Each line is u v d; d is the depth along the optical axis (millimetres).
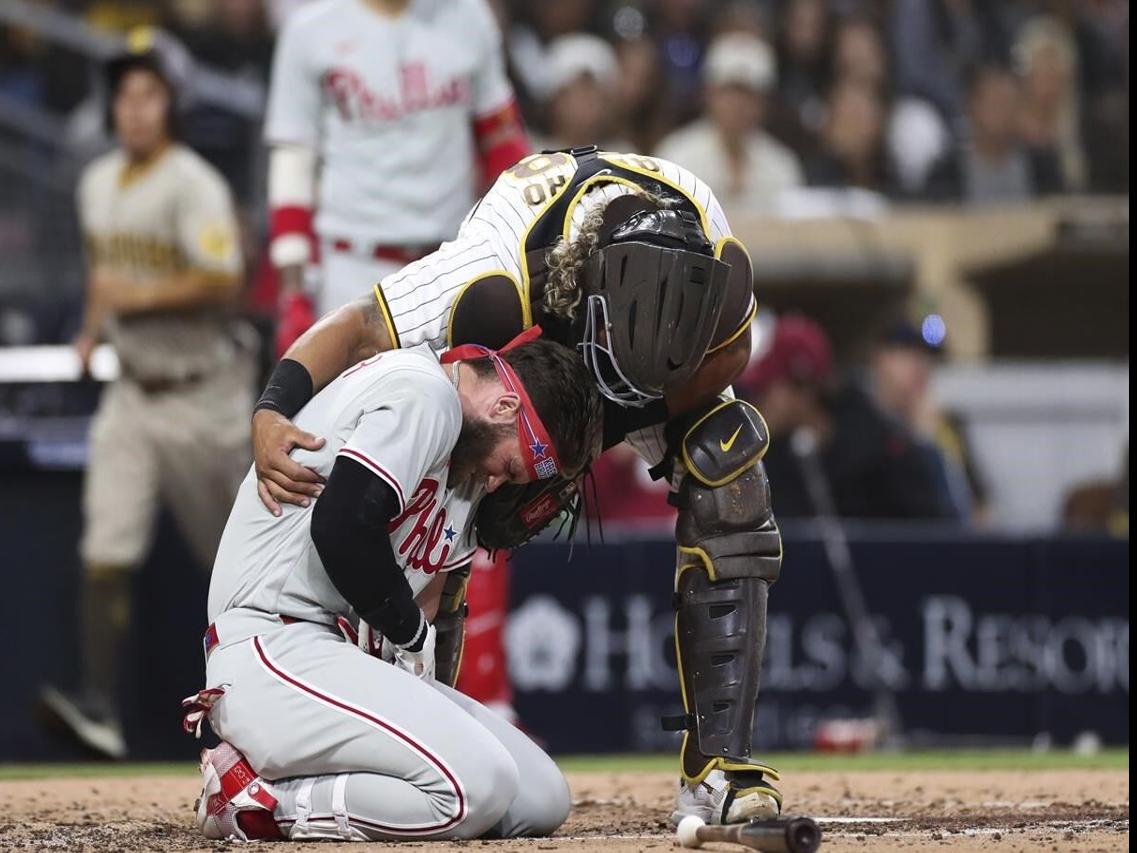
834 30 41844
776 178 37844
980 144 40000
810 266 36250
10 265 36031
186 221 24828
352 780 11719
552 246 12148
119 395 24672
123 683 25203
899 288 36906
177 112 25266
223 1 39406
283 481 11945
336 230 19344
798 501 29891
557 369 11727
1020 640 28000
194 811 14742
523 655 26422
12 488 25484
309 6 19562
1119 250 35562
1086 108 41844
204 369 24781
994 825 13578
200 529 25266
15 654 25406
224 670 12016
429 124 19250
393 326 12219
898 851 11148
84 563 25156
